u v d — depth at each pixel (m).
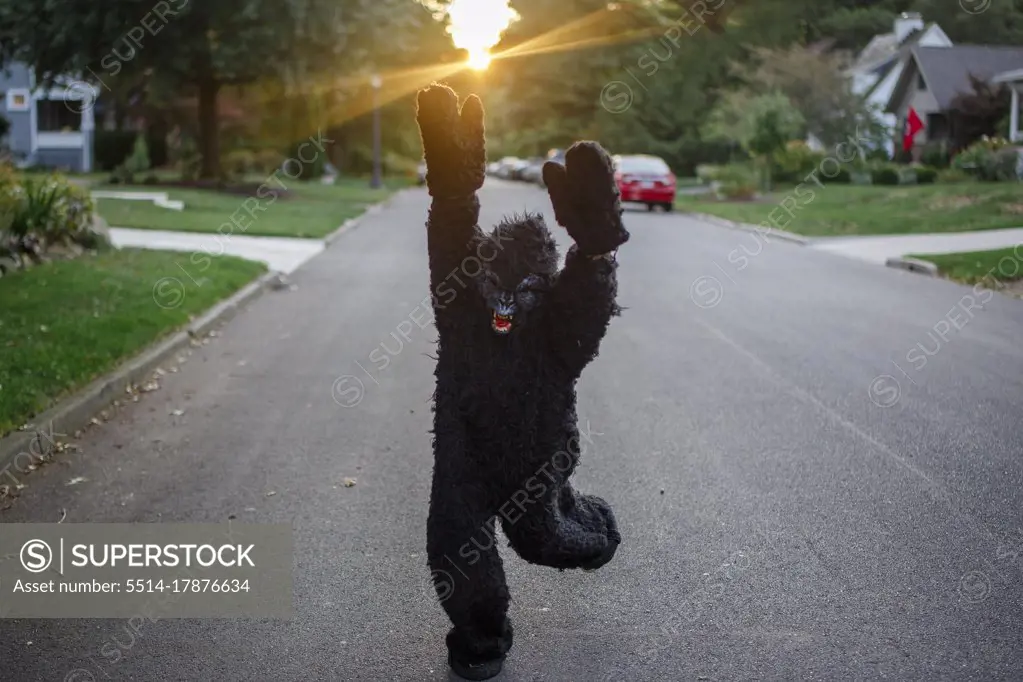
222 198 29.98
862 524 5.94
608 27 40.00
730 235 23.91
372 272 17.36
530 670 4.38
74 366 8.90
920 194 28.38
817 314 13.05
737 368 10.01
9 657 4.56
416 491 6.65
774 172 37.41
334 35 29.56
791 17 42.09
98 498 6.54
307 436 7.93
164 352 10.40
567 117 48.12
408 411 8.69
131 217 23.55
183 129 49.66
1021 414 8.24
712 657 4.47
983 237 20.92
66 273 13.48
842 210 26.78
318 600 5.08
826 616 4.82
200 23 30.08
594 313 4.04
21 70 48.78
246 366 10.32
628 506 6.27
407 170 61.53
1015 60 44.31
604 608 4.94
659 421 8.16
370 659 4.51
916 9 48.41
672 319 12.74
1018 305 13.49
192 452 7.50
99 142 49.25
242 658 4.54
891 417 8.20
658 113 47.84
